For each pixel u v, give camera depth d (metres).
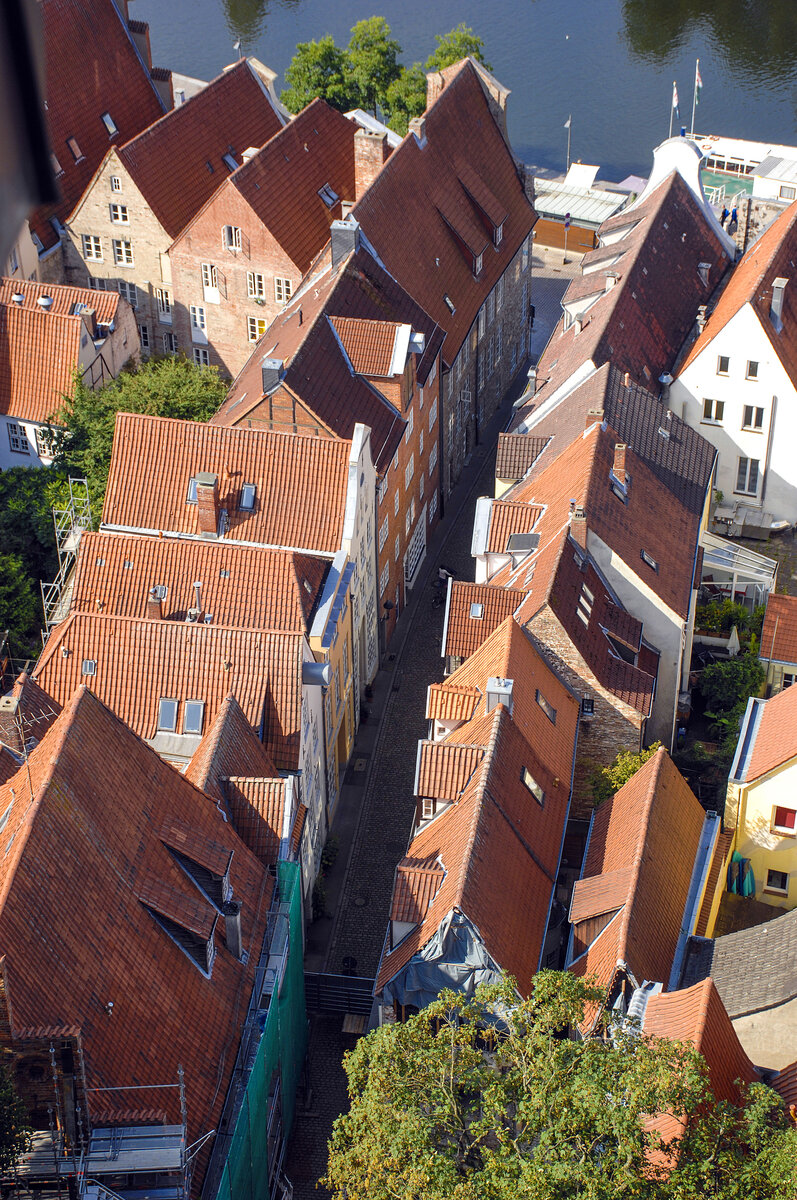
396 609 80.00
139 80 107.12
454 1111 32.09
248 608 60.94
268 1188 45.22
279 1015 44.91
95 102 101.94
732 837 56.31
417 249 86.88
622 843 50.78
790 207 92.06
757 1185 30.20
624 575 63.69
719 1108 31.88
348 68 126.38
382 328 74.19
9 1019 33.06
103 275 95.50
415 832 54.22
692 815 54.59
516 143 147.75
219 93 100.31
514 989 33.94
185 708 54.62
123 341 88.19
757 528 84.81
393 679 76.19
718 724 69.12
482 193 95.56
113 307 86.38
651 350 82.12
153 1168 33.94
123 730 42.66
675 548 68.31
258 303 91.38
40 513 77.88
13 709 49.94
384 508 73.38
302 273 88.94
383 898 62.44
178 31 177.38
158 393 79.62
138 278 94.81
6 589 72.56
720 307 86.38
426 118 92.94
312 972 56.09
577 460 67.62
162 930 40.28
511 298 102.19
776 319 80.75
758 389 80.56
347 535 65.19
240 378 80.94
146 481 67.50
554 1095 30.53
